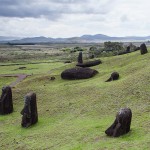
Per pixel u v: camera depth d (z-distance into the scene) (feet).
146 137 84.28
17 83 215.92
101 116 119.03
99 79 179.32
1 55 558.15
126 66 193.98
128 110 92.58
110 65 221.66
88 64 233.76
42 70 277.64
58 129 111.14
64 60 388.16
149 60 189.16
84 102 140.67
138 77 150.30
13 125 128.77
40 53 612.70
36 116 125.70
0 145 104.88
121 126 90.53
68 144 92.12
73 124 114.42
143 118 102.99
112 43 379.35
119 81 158.20
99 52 365.81
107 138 90.48
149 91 129.80
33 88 177.47
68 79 197.47
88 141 91.35
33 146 96.63
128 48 281.95
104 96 140.36
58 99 154.40
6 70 291.99
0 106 148.25
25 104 124.16
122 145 80.94
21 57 502.38
